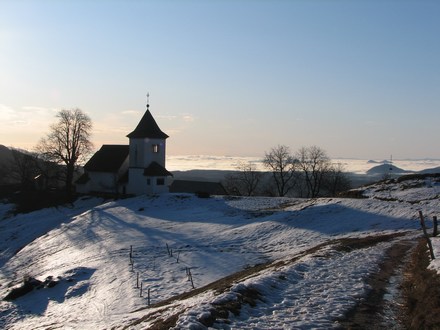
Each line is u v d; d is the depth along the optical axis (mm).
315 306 16734
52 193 93688
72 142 90812
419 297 16531
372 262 24875
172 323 14742
